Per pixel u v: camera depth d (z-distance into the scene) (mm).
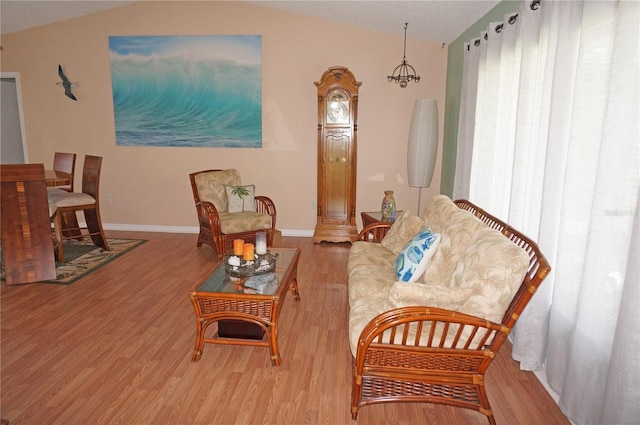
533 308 2312
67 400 2148
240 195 4766
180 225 5621
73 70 5363
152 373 2393
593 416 1785
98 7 5078
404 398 2043
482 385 1980
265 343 2535
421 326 1869
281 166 5387
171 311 3186
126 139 5461
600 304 1733
